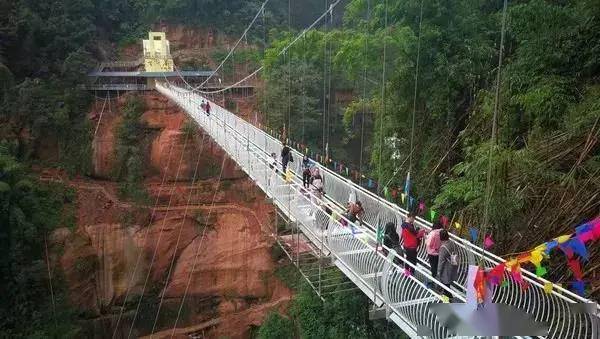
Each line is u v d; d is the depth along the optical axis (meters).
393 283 8.12
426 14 14.70
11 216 26.20
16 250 26.14
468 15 14.79
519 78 11.58
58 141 36.94
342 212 12.41
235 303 28.56
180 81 48.69
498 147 10.52
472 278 5.94
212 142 35.00
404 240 8.78
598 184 8.96
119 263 31.47
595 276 8.49
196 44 54.31
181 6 53.69
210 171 34.69
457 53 14.37
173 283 30.70
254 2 58.38
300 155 17.02
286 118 31.59
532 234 9.67
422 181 14.53
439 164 13.72
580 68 10.71
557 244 5.68
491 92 12.72
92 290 30.00
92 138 37.41
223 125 22.77
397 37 15.00
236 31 55.19
